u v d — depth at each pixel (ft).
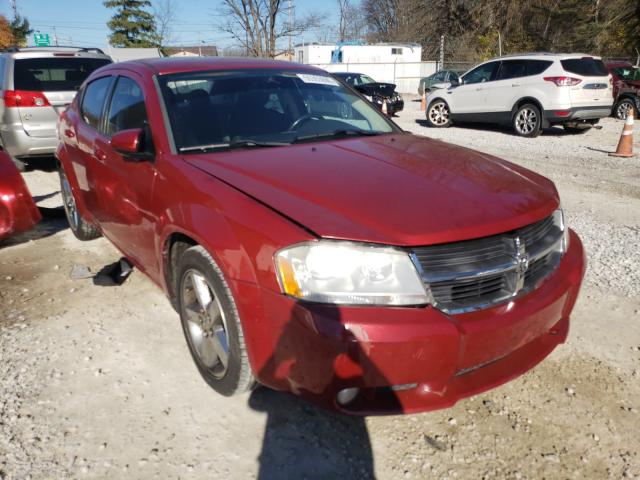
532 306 7.35
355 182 7.96
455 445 7.82
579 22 116.78
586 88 37.73
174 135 9.76
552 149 33.81
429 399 7.03
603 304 12.05
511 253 7.31
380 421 8.30
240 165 8.68
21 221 13.98
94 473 7.25
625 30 107.24
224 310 7.80
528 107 39.29
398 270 6.70
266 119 10.64
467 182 8.25
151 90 10.55
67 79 24.93
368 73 113.19
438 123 46.93
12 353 10.04
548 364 9.77
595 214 19.22
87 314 11.56
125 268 13.21
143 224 10.18
